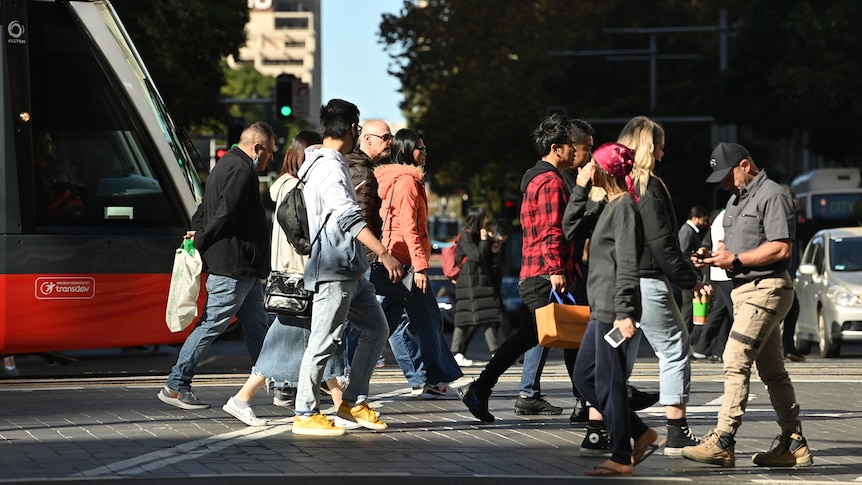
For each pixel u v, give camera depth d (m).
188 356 17.05
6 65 21.83
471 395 15.95
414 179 17.55
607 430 12.97
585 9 80.31
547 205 15.28
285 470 12.39
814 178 49.72
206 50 48.06
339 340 14.68
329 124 14.59
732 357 12.99
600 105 84.75
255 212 17.09
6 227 21.56
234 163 16.91
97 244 22.08
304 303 15.10
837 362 28.22
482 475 12.19
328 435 14.70
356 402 15.39
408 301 18.22
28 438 14.42
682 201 75.31
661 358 13.10
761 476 12.50
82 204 22.20
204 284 22.98
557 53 69.81
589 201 12.88
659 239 12.43
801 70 56.12
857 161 61.50
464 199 102.19
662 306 12.79
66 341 21.88
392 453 13.52
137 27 45.62
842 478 12.43
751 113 63.72
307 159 14.59
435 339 18.41
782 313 13.02
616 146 12.35
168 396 17.09
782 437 13.15
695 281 12.62
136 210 22.59
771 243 12.86
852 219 47.56
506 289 49.81
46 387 19.95
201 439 14.37
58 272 21.80
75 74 22.44
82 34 22.53
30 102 22.00
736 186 13.21
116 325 22.23
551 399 18.55
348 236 14.45
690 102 77.38
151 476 11.93
